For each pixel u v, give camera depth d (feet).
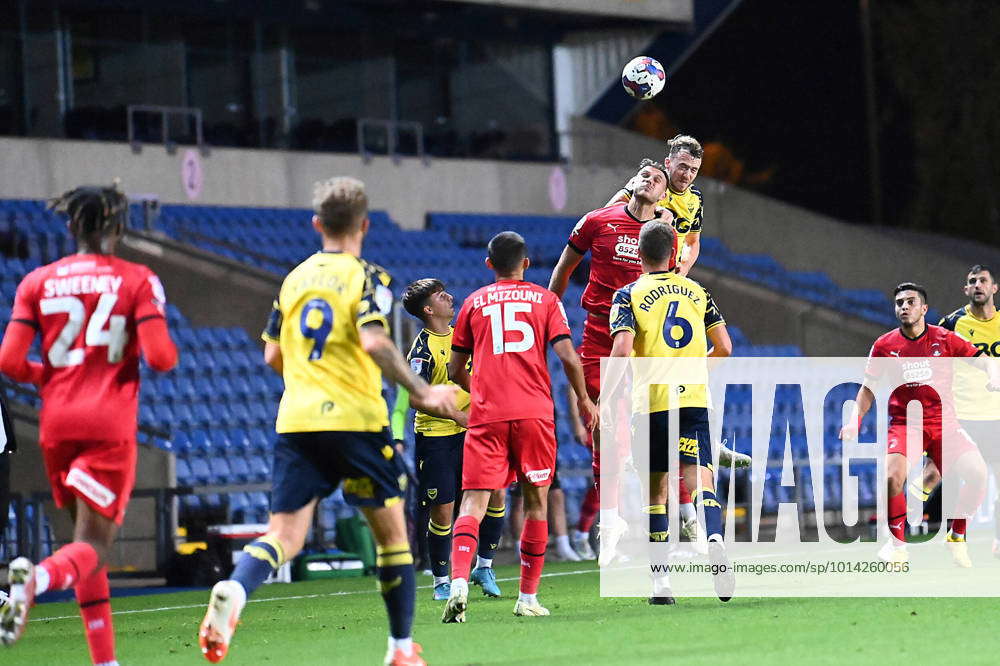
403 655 57.82
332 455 56.75
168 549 153.58
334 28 304.09
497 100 325.62
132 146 255.91
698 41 327.26
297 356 57.52
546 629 71.82
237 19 291.79
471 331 82.02
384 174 285.23
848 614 73.26
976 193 340.80
